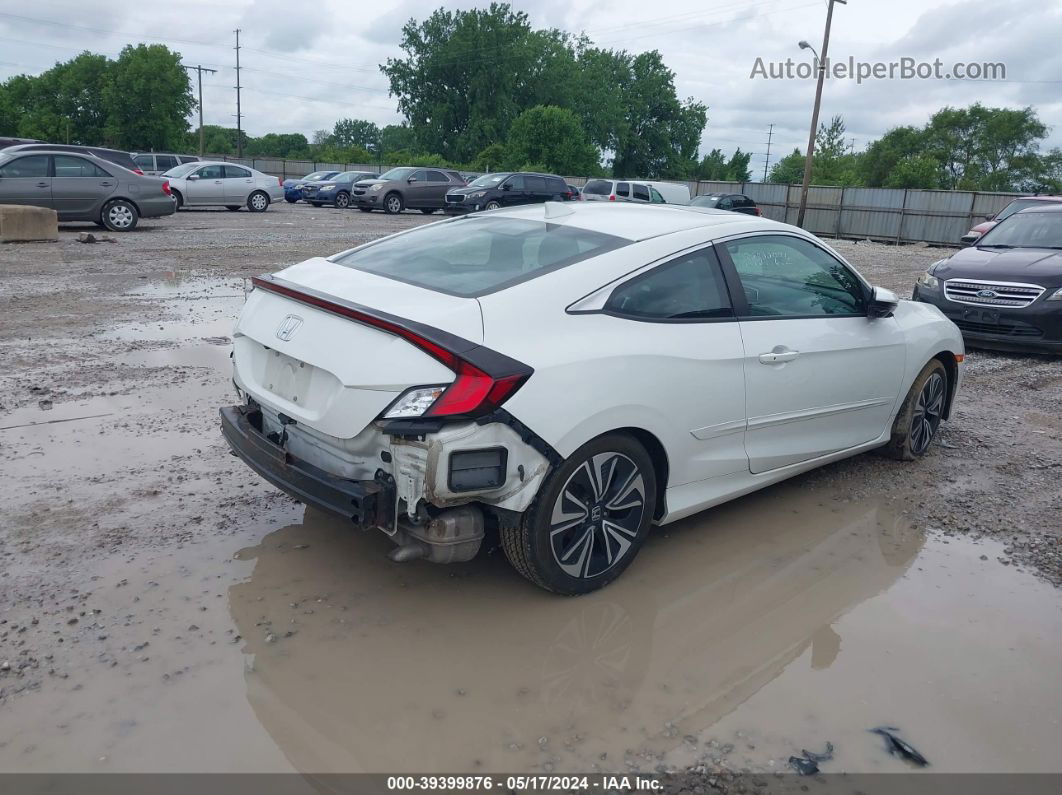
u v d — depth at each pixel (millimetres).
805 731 2664
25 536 3646
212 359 6840
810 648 3141
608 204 4371
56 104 72375
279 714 2619
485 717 2658
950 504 4562
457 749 2510
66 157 16047
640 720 2684
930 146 67562
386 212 28766
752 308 3885
